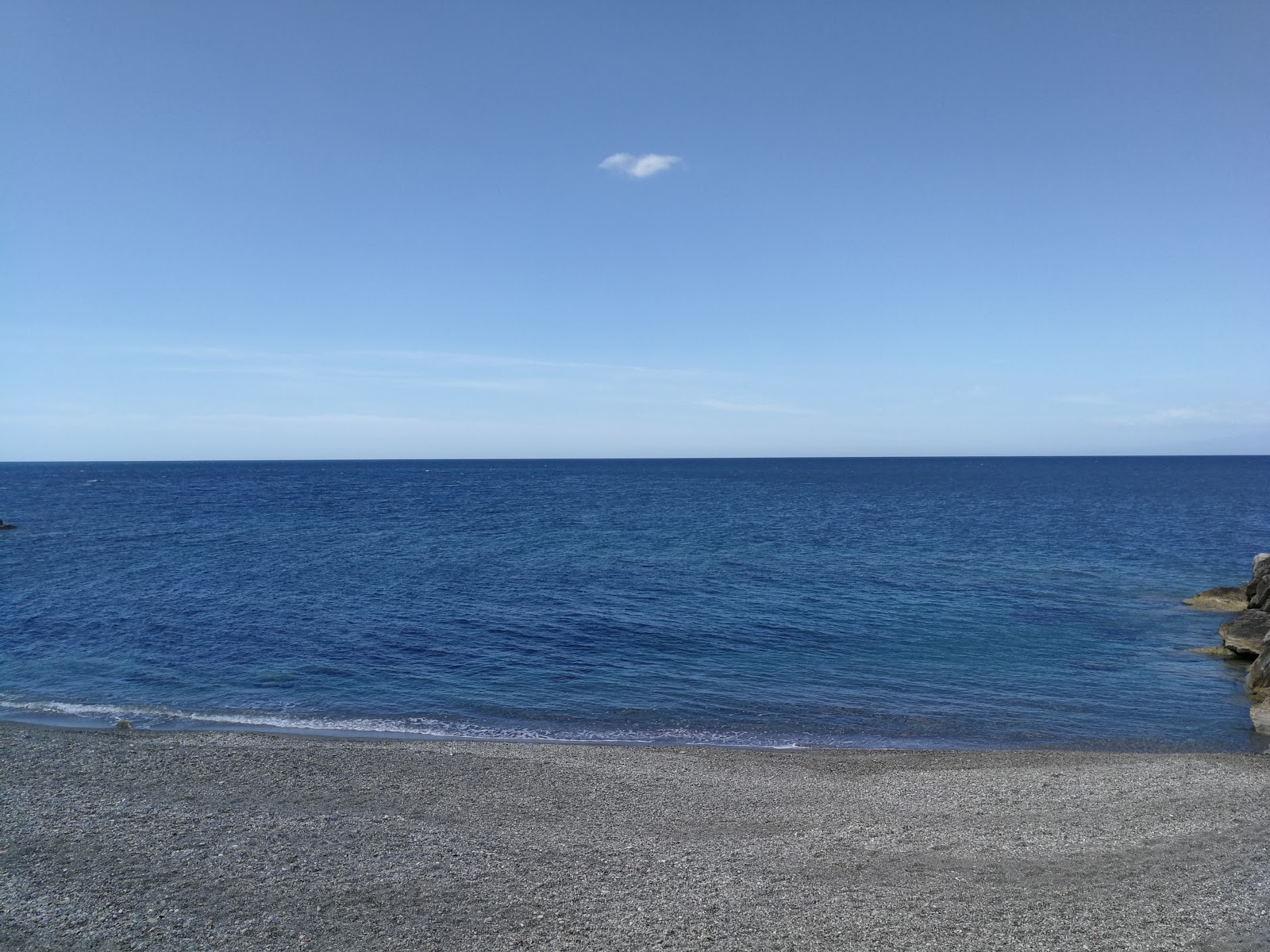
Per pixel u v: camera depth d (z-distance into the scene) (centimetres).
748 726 2269
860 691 2578
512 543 6303
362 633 3238
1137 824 1447
